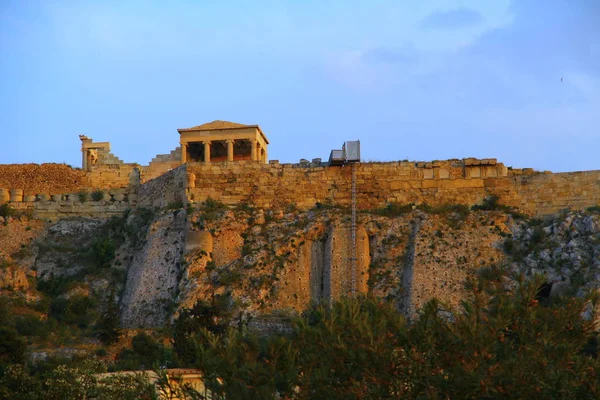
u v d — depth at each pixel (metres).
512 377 127.62
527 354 131.88
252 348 137.88
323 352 134.62
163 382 135.50
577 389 126.81
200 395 132.25
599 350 138.25
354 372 132.25
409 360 132.00
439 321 138.00
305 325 140.25
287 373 130.12
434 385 128.88
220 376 131.75
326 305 157.25
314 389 130.38
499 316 136.12
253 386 129.50
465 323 135.62
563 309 141.38
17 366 191.38
